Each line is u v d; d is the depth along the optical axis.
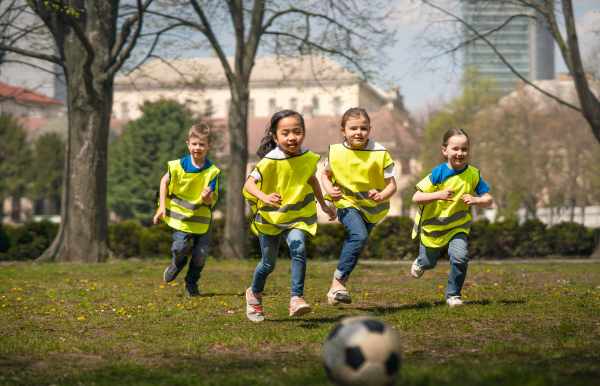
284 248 16.06
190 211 6.65
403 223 17.55
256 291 5.10
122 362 3.52
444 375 2.93
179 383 2.96
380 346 2.64
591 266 12.20
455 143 5.45
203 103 48.56
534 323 4.69
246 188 4.71
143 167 47.81
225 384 2.89
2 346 4.02
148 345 4.11
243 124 17.06
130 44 14.71
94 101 14.53
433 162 43.00
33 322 5.20
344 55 17.98
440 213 5.62
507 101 41.53
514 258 18.42
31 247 17.81
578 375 2.86
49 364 3.48
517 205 47.19
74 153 14.59
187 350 3.90
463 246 5.56
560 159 41.78
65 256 14.60
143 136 47.22
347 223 5.14
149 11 16.58
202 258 6.75
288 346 3.99
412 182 45.28
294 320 5.09
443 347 3.81
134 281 8.95
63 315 5.61
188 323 5.08
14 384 2.93
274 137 4.88
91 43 14.62
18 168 53.75
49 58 14.75
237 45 17.08
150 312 5.72
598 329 4.37
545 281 8.73
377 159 5.17
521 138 40.88
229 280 9.23
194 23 17.19
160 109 45.22
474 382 2.75
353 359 2.64
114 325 5.03
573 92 40.28
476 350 3.68
